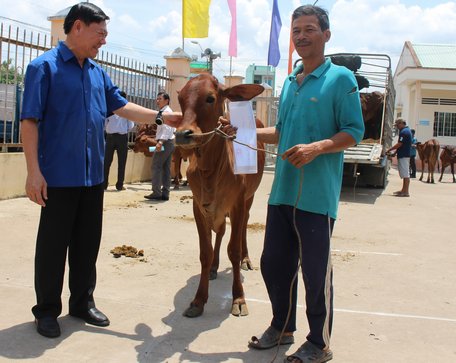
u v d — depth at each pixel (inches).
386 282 219.1
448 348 154.9
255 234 304.2
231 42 460.4
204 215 171.9
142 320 166.2
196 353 144.3
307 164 135.9
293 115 139.6
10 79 362.9
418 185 707.4
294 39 136.7
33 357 136.9
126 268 220.2
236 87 158.1
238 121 151.2
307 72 141.1
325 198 135.6
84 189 158.1
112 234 281.3
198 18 378.6
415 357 147.7
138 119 170.2
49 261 151.4
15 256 226.8
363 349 151.3
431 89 1166.3
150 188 478.0
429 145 757.9
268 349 148.5
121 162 446.6
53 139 147.7
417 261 256.8
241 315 173.6
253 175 204.8
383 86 560.4
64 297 183.5
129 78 498.9
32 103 141.2
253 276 220.2
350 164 567.8
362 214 402.0
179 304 181.9
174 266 226.4
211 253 177.5
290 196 139.6
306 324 169.2
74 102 148.3
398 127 550.9
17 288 187.5
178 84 570.3
